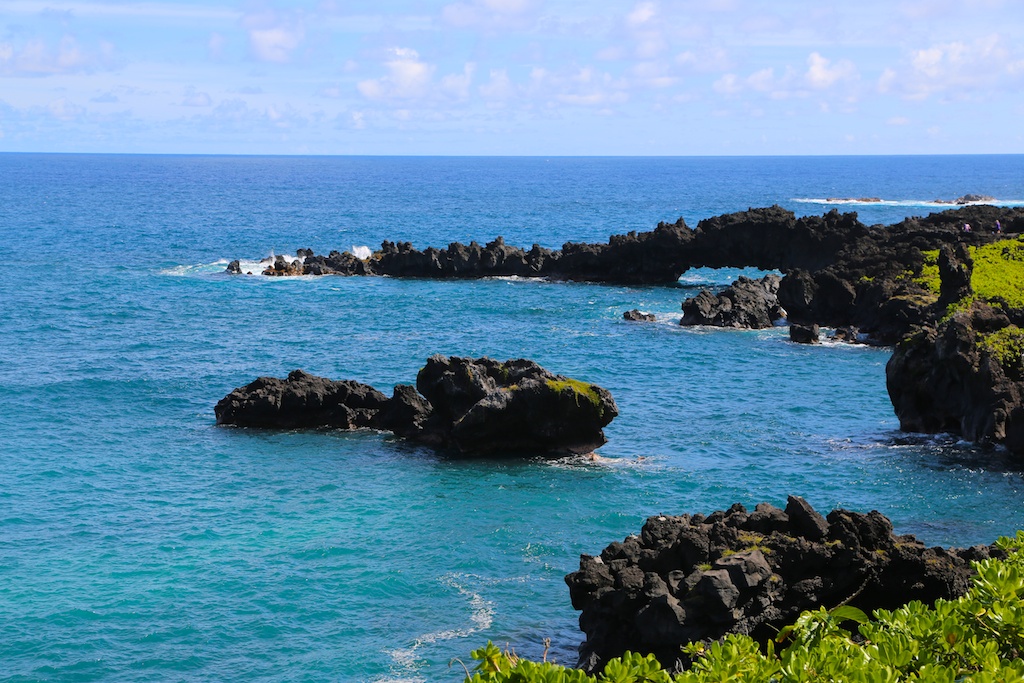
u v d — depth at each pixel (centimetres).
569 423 5194
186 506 4478
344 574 3781
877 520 3186
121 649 3225
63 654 3189
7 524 4250
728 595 2872
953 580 3116
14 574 3756
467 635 3344
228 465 5050
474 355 7800
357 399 5788
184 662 3155
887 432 5669
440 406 5438
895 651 1281
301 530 4197
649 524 3359
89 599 3559
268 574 3775
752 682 1295
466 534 4162
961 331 5434
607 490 4700
